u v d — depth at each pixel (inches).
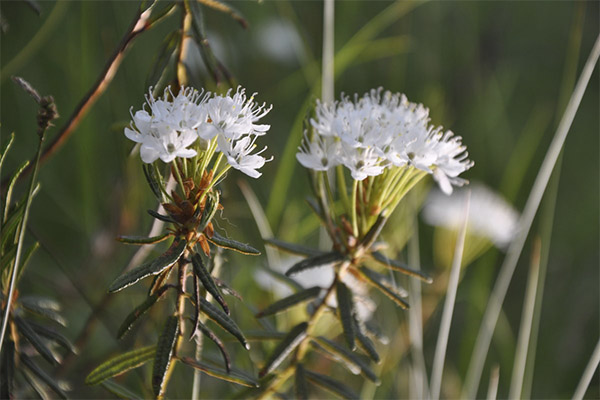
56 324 25.5
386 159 20.5
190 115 18.8
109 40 28.0
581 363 32.0
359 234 20.9
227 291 19.9
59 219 28.7
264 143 32.1
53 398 23.2
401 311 27.5
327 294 21.0
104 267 26.7
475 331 28.9
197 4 20.8
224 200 25.6
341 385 21.3
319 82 28.3
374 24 35.1
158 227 21.9
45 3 30.8
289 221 27.9
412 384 25.5
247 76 33.4
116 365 20.1
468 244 27.2
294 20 32.4
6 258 19.9
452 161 20.6
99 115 29.4
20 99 29.6
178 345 19.9
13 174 19.8
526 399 26.8
